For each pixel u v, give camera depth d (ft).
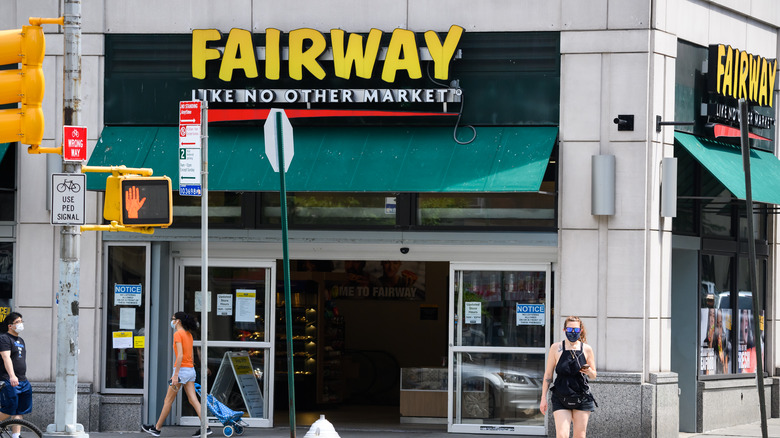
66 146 50.90
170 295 73.41
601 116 67.77
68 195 50.75
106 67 72.33
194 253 73.46
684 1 71.41
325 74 69.77
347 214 70.79
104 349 71.92
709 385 75.00
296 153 68.95
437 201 70.03
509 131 68.59
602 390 66.90
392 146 68.74
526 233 68.69
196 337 73.36
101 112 71.97
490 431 70.85
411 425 76.59
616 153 67.46
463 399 71.31
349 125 70.28
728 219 79.20
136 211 51.57
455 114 68.59
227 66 70.23
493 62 69.21
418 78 68.69
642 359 66.90
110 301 72.08
